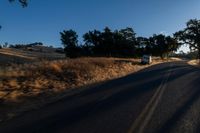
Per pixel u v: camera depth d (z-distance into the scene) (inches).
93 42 3828.7
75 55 3742.6
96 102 507.8
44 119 378.0
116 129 330.6
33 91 652.7
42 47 7337.6
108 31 3843.5
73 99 540.7
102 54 3821.4
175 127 342.6
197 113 422.0
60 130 326.0
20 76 828.6
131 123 357.7
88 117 390.0
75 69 1064.2
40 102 512.7
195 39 4581.7
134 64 1991.9
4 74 803.4
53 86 751.1
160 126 346.0
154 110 438.6
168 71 1397.6
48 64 1064.8
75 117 389.7
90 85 788.0
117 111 430.0
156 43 4694.9
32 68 968.3
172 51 4852.4
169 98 554.6
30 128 334.3
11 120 374.6
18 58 2827.3
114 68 1398.9
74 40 3784.5
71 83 840.3
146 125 349.4
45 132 318.3
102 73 1138.0
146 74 1204.5
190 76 1096.8
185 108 458.0
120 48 3863.2
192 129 335.0
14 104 499.8
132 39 4010.8
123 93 624.1
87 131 322.7
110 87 734.5
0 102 510.9
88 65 1198.3
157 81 893.2
